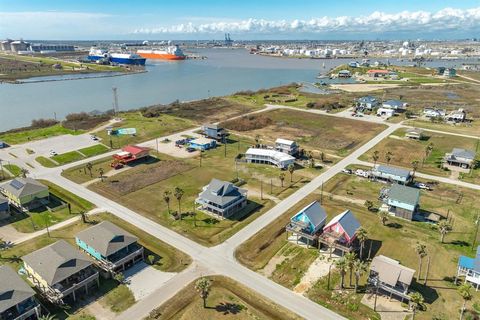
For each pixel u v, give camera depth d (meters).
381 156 128.38
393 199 86.44
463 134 155.25
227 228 81.25
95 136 148.38
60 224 82.56
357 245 73.25
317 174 112.25
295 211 89.06
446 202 94.50
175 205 91.81
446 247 74.56
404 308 57.88
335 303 59.06
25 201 88.50
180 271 66.69
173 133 154.88
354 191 100.50
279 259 70.56
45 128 160.38
